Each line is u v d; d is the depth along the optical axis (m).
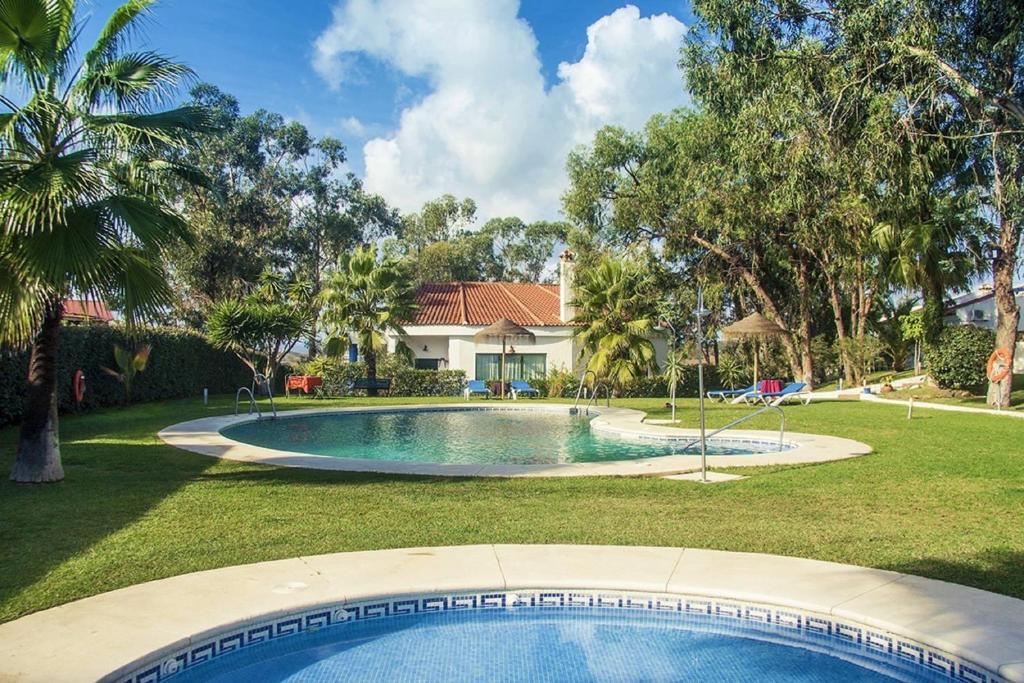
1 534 6.96
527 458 14.62
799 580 5.58
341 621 5.23
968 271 22.67
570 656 4.83
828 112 18.25
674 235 33.00
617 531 7.16
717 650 4.93
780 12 19.17
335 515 7.86
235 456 12.30
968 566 5.91
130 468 11.11
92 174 8.80
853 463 11.63
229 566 5.95
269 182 45.66
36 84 9.15
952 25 15.88
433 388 32.78
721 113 25.09
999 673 4.04
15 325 8.62
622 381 25.48
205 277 41.25
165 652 4.34
